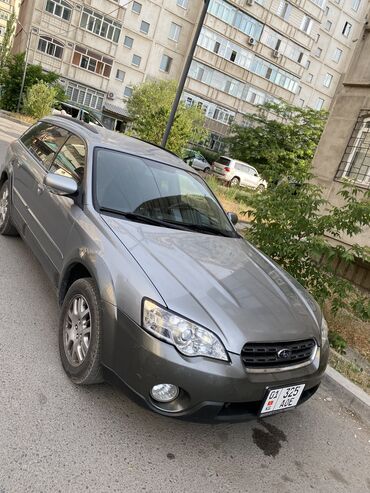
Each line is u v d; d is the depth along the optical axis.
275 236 5.17
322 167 8.70
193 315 2.40
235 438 2.90
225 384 2.34
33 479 2.12
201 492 2.37
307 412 3.50
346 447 3.20
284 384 2.55
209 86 36.44
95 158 3.59
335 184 8.30
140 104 29.88
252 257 3.52
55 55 31.61
